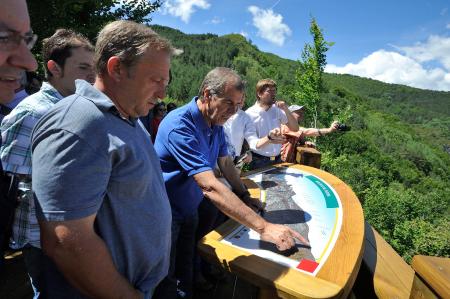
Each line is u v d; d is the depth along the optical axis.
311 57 17.73
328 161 17.20
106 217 0.95
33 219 1.31
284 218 1.59
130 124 1.00
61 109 0.86
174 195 1.71
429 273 0.86
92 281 0.89
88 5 5.11
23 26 0.81
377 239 1.76
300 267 1.14
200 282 2.05
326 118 18.14
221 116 1.63
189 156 1.53
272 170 2.52
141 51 0.94
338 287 1.03
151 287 1.10
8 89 0.86
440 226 19.69
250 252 1.24
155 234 1.05
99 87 1.01
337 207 1.74
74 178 0.82
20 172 1.30
